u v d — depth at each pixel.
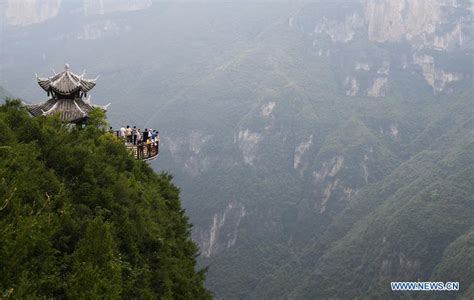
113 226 22.30
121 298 19.81
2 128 23.42
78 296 15.80
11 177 19.72
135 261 22.81
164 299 22.33
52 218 18.52
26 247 15.73
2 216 17.08
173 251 29.45
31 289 15.27
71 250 19.16
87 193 23.67
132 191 27.64
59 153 24.66
